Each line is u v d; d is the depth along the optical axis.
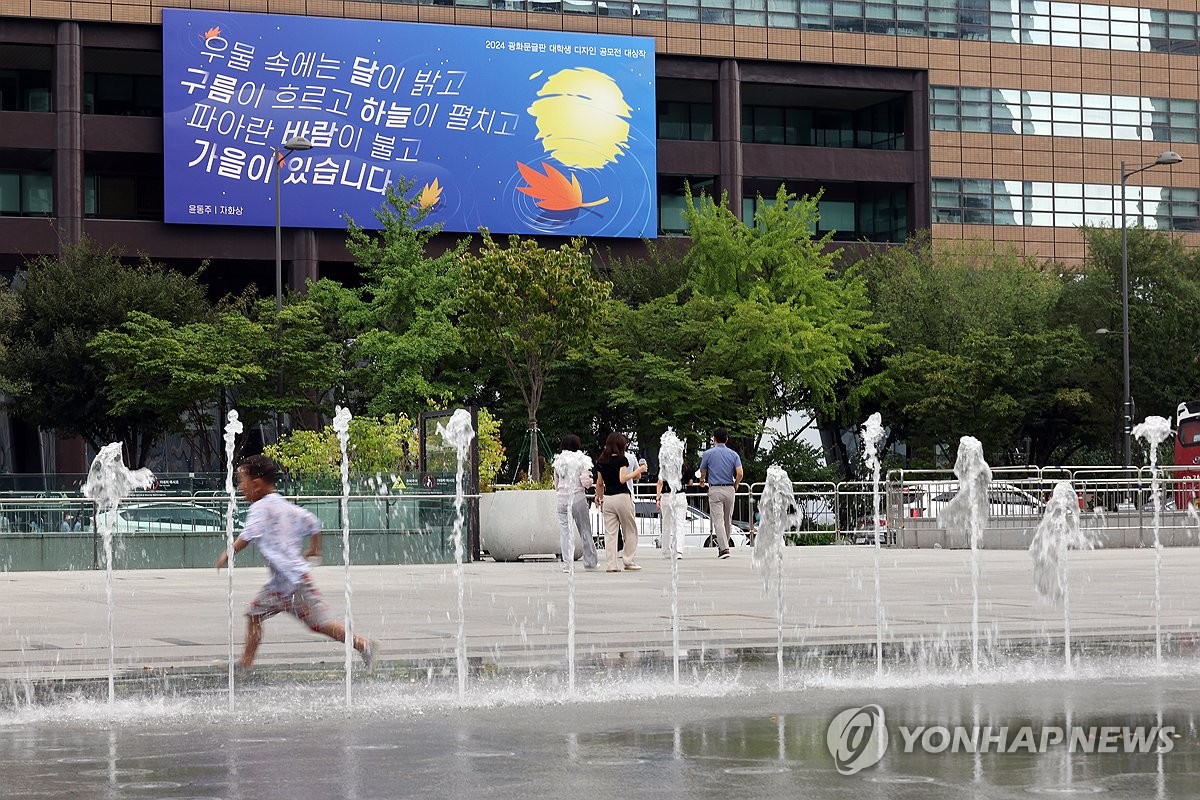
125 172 64.12
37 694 8.97
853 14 70.88
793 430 62.00
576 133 64.56
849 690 8.85
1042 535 16.88
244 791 6.00
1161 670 9.71
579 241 47.53
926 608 14.62
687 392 51.00
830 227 73.81
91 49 61.00
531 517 25.69
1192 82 76.38
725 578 20.09
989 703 8.26
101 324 51.59
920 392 55.28
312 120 61.62
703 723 7.63
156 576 22.73
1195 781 5.98
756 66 69.19
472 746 7.02
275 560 9.73
